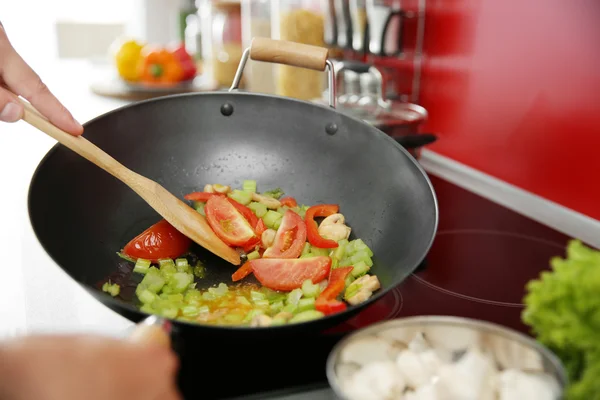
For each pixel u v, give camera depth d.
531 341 0.50
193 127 1.03
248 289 0.84
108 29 3.08
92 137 0.93
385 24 1.35
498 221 1.11
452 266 0.94
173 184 1.02
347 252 0.88
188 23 2.48
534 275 0.92
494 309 0.82
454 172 1.33
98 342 0.41
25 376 0.38
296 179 1.03
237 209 0.96
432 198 0.79
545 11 1.09
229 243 0.91
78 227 0.86
